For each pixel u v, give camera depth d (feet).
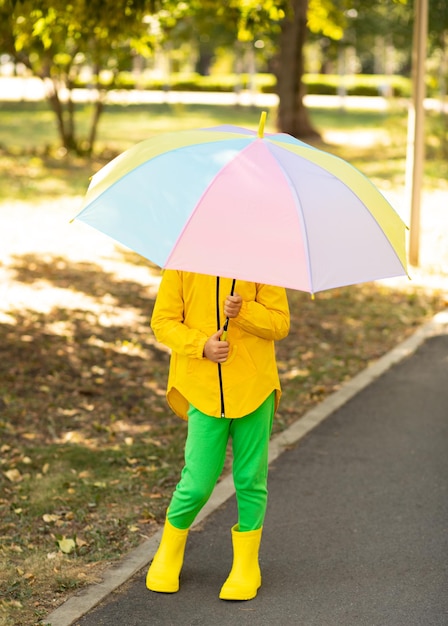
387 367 27.09
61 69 74.74
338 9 88.48
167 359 27.53
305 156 12.13
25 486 18.16
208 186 11.27
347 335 30.83
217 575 14.74
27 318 30.53
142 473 19.08
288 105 92.22
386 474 19.31
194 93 178.19
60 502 17.47
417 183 39.60
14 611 13.33
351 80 192.34
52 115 120.06
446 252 42.91
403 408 23.58
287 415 23.02
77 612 13.39
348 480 18.94
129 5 27.76
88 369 26.11
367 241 11.45
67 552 15.31
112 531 16.29
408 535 16.42
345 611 13.73
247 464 13.75
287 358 28.19
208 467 13.58
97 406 23.43
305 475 19.19
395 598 14.15
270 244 10.84
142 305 33.19
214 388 13.30
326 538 16.26
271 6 31.48
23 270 37.29
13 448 20.35
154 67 202.90
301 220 11.07
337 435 21.61
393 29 81.05
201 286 13.24
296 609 13.75
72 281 35.99
